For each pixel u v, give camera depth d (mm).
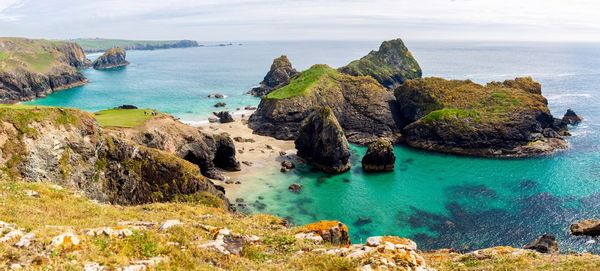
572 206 68812
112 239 18547
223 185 78875
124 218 27062
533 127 105938
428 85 123000
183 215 30906
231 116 129750
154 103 161625
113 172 58875
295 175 86062
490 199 73375
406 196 75312
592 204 69250
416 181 83500
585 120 131500
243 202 70938
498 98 114562
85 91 195875
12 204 24141
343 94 131125
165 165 60500
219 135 87312
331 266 18500
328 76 138125
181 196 58719
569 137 112312
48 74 197250
